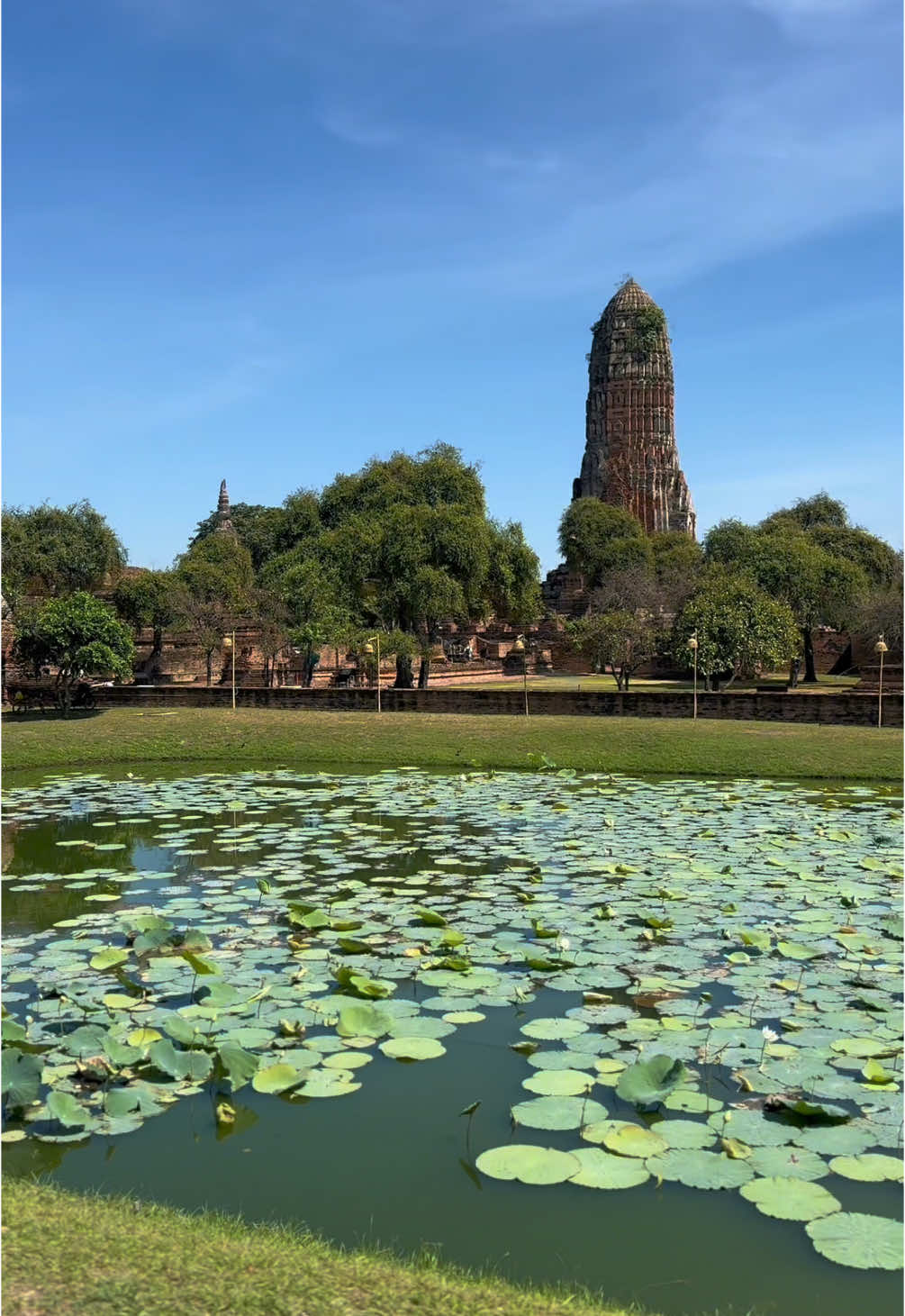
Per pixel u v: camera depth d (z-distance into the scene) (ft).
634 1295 17.95
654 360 333.83
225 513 336.90
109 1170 22.15
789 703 95.91
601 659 160.04
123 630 108.68
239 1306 15.92
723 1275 18.58
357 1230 19.88
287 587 162.20
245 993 31.45
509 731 91.04
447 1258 18.98
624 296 339.36
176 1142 23.34
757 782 75.56
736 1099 24.52
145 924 36.73
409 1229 19.95
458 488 184.44
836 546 229.66
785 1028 28.68
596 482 338.95
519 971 33.47
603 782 75.61
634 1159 21.86
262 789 72.23
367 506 187.32
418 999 31.14
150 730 95.81
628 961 34.19
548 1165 21.66
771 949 35.50
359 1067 26.68
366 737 92.38
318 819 60.34
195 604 178.60
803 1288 18.07
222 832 56.59
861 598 193.57
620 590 215.10
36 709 112.98
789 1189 20.67
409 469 197.26
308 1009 30.12
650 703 101.60
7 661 112.78
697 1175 21.25
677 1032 28.25
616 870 46.34
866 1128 23.08
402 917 39.52
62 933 38.32
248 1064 25.40
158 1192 21.24
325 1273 17.43
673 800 66.49
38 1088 24.26
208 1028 28.66
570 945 35.96
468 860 49.01
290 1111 24.73
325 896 42.75
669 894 41.91
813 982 32.24
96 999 31.12
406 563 152.46
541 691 105.70
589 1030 28.48
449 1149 22.88
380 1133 23.56
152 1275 16.70
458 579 158.40
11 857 51.57
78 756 88.99
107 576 202.80
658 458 332.19
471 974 33.04
